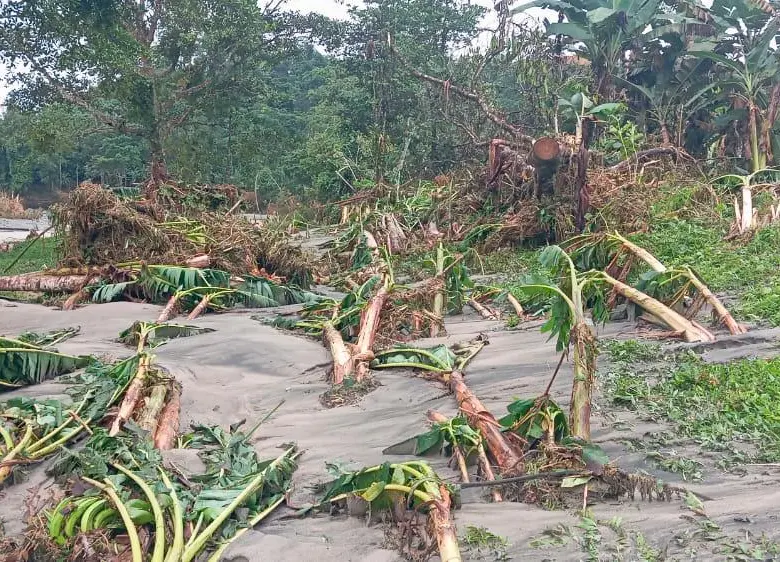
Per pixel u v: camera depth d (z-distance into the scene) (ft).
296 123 158.92
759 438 14.90
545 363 22.11
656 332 23.88
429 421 17.67
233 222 46.68
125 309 34.42
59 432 16.61
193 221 47.52
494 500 13.47
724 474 13.67
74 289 38.52
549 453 13.67
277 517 13.39
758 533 11.18
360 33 104.32
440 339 27.30
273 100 143.23
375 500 12.77
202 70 95.91
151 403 17.74
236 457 15.48
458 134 85.10
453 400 19.27
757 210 40.88
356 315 27.86
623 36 63.57
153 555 11.28
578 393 14.82
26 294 38.88
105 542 11.82
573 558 11.02
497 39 72.95
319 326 28.96
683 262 34.65
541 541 11.59
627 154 58.29
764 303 25.07
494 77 87.45
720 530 11.37
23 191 192.95
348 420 18.83
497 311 32.53
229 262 40.73
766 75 58.54
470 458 15.16
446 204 57.47
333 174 98.63
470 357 23.79
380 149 79.46
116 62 81.05
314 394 21.33
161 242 40.65
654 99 65.98
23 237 94.02
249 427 18.61
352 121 106.93
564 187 48.08
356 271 45.27
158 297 36.65
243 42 93.50
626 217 45.03
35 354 22.59
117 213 39.93
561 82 70.08
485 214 53.88
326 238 70.03
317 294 42.16
